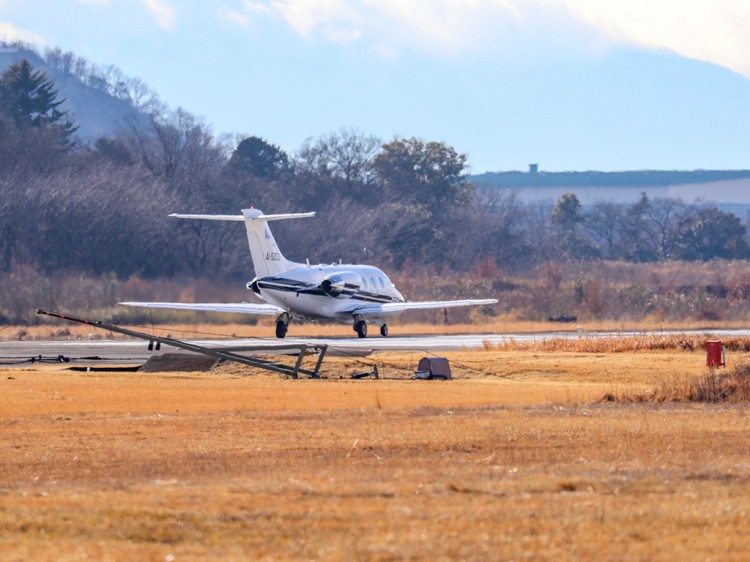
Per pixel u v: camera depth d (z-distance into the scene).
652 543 46.19
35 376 136.62
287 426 87.44
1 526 48.88
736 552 44.88
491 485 58.34
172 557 43.78
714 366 150.25
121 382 129.75
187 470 65.62
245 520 49.97
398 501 54.34
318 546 45.56
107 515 50.78
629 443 76.19
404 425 87.75
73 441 78.50
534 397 118.94
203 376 143.00
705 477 61.06
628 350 194.62
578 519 50.16
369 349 179.88
